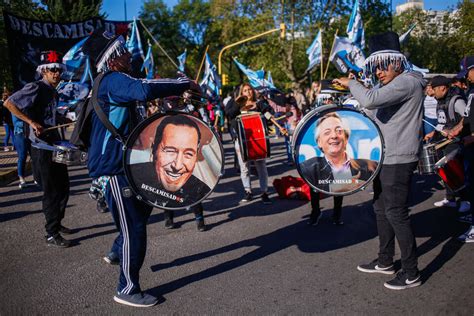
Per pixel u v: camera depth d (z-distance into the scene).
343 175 3.83
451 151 5.71
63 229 5.61
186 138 3.44
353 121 3.77
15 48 11.73
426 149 5.25
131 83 3.25
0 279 4.18
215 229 5.69
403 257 3.78
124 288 3.61
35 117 4.96
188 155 3.45
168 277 4.18
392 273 4.10
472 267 4.20
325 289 3.83
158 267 4.43
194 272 4.29
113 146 3.47
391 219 3.76
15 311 3.53
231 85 37.31
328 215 6.20
